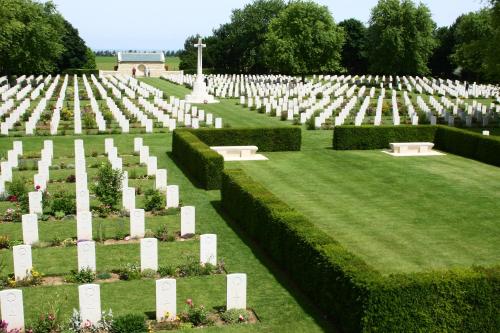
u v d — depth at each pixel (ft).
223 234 55.52
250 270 46.65
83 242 43.75
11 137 103.50
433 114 137.18
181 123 122.21
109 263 47.37
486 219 61.31
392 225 58.70
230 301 38.47
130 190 59.77
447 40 312.50
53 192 67.36
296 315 38.81
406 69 257.96
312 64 256.73
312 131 118.93
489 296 34.53
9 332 34.09
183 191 70.79
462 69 301.63
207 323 37.35
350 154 97.35
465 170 86.33
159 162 86.89
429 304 33.88
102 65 457.68
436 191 72.95
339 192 71.77
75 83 201.57
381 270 46.75
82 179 65.10
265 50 273.75
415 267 47.55
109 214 59.98
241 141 97.19
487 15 161.27
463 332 34.53
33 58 228.84
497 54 134.92
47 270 45.50
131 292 41.83
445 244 53.31
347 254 38.75
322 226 58.03
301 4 256.52
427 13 253.65
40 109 128.06
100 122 110.11
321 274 39.09
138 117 122.01
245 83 240.94
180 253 49.93
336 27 266.16
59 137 104.53
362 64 340.39
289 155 95.81
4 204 62.90
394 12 252.62
